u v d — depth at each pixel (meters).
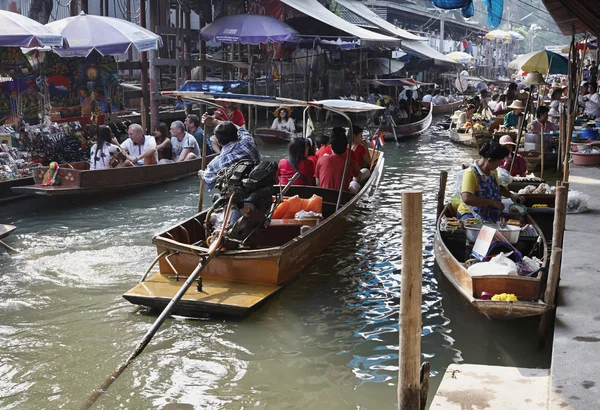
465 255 6.99
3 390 4.89
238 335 5.86
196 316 6.26
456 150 18.84
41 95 14.08
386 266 7.77
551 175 13.31
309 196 9.63
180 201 11.12
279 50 22.77
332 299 6.71
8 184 10.82
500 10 13.09
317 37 21.73
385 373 5.18
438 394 4.11
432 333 5.86
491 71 53.62
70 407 4.66
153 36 14.72
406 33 33.12
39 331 5.91
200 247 6.65
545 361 5.31
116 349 5.57
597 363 4.31
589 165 12.35
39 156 12.12
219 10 20.70
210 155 13.66
